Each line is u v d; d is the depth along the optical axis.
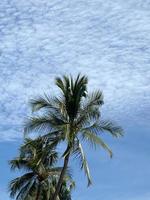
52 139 31.44
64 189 44.94
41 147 33.06
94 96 32.12
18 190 44.22
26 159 43.28
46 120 31.39
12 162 43.94
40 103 31.67
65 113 31.75
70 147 30.95
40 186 43.59
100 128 31.59
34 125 31.31
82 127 31.77
